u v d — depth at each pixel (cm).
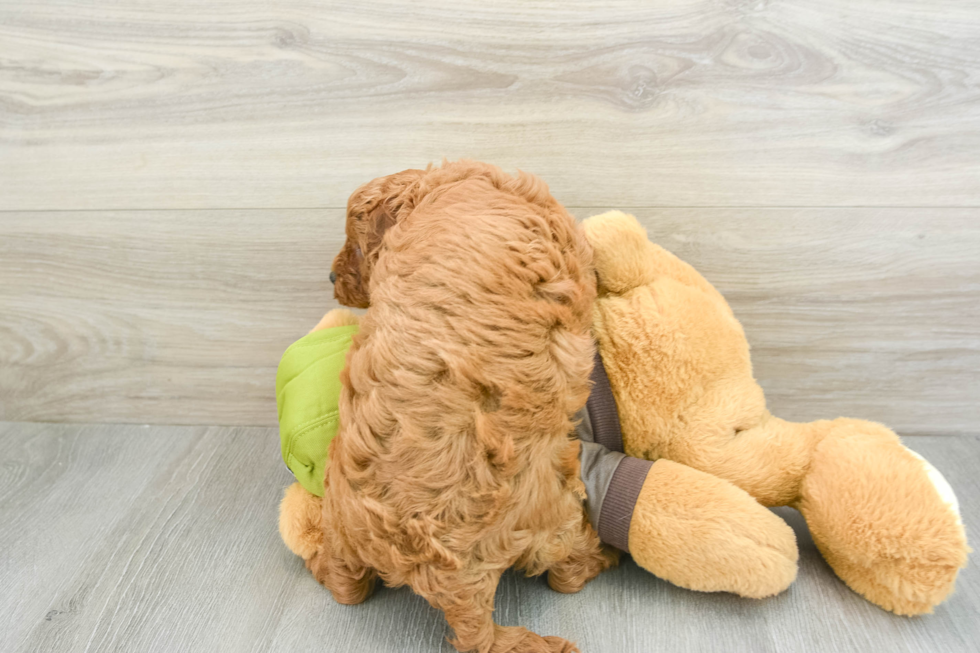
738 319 100
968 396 102
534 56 90
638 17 87
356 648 72
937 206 92
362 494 61
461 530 59
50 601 79
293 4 90
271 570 84
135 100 96
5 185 101
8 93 97
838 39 86
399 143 95
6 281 107
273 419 114
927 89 87
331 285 104
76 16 93
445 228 61
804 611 74
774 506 81
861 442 76
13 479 102
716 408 78
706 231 96
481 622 64
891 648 69
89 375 112
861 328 99
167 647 73
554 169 95
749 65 88
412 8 89
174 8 91
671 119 91
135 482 101
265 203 100
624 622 73
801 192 93
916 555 69
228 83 94
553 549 68
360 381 62
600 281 78
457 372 57
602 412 78
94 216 102
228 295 106
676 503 71
